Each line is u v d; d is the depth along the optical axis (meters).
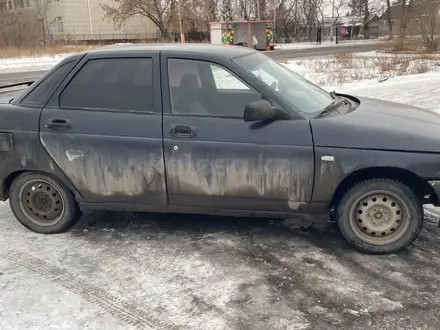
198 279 3.35
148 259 3.66
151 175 3.80
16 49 36.22
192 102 3.77
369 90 11.71
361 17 69.19
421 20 23.92
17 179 4.14
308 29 62.75
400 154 3.40
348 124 3.55
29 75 20.03
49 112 3.97
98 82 3.96
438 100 9.57
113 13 50.50
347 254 3.68
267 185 3.62
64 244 3.98
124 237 4.08
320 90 4.44
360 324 2.81
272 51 36.31
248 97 3.70
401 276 3.33
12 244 4.01
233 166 3.63
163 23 49.38
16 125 4.01
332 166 3.48
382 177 3.54
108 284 3.31
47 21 53.94
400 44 25.70
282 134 3.55
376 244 3.62
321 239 3.95
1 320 2.92
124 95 3.89
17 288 3.29
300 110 3.65
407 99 9.91
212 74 3.79
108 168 3.86
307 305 3.01
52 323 2.88
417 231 3.58
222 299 3.10
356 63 19.30
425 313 2.90
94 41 53.06
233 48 4.25
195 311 2.97
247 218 4.40
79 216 4.28
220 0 58.44
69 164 3.93
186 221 4.38
